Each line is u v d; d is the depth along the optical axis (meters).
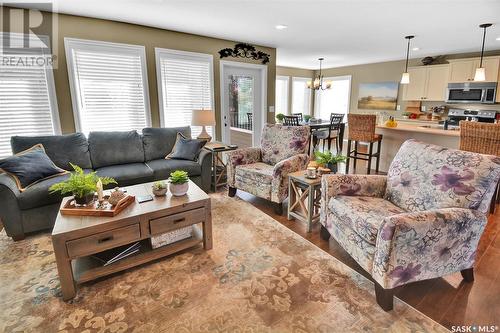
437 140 4.14
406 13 3.32
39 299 1.75
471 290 1.83
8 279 1.95
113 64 3.73
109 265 1.92
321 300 1.73
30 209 2.50
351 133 4.89
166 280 1.92
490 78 5.32
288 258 2.19
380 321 1.57
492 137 2.99
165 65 4.13
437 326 1.53
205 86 4.58
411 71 6.60
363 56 6.50
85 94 3.61
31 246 2.39
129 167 3.27
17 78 3.18
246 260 2.16
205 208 2.21
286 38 4.61
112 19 3.58
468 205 1.72
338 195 2.27
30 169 2.62
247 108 5.29
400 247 1.55
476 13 3.30
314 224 2.78
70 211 1.91
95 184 2.04
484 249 2.32
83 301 1.73
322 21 3.62
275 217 2.97
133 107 3.97
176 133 3.88
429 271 1.68
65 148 3.13
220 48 4.62
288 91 8.77
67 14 3.35
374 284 1.83
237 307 1.67
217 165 4.16
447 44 5.08
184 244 2.20
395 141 4.71
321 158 2.76
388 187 2.26
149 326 1.54
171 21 3.67
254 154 3.65
